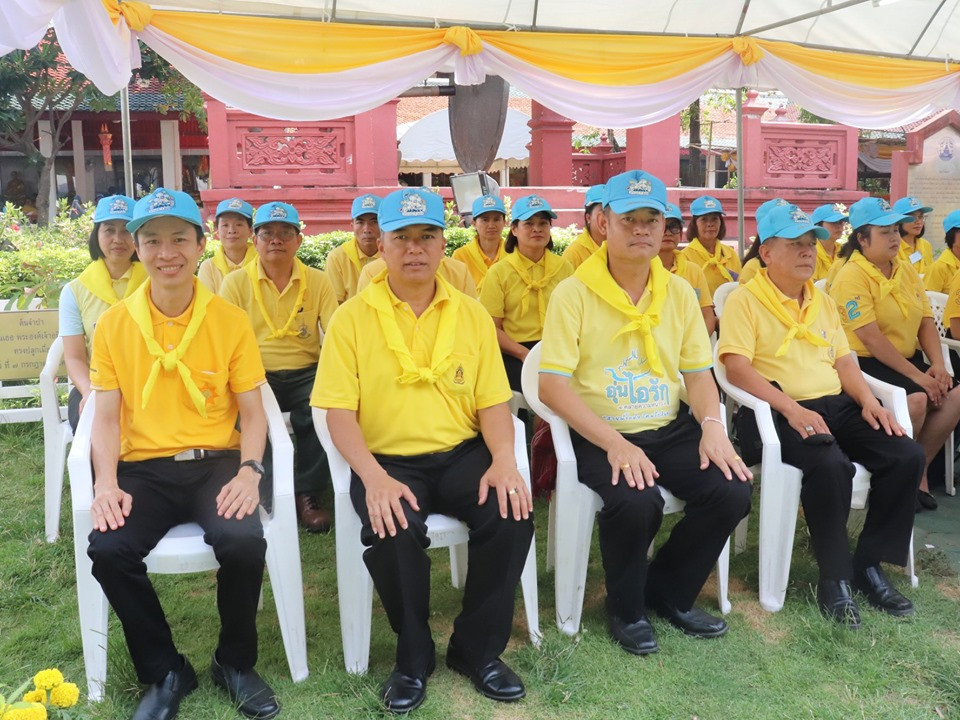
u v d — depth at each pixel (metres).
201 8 4.25
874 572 3.29
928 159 10.62
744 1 4.88
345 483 2.80
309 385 4.22
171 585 3.47
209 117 8.65
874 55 5.67
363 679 2.74
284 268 4.26
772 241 3.54
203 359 2.85
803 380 3.51
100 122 18.78
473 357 2.94
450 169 14.56
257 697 2.59
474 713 2.58
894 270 4.36
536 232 4.56
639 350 3.17
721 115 19.78
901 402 3.46
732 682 2.73
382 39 4.48
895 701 2.63
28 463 4.87
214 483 2.79
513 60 4.75
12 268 7.09
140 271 3.76
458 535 2.78
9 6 3.19
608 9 4.77
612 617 3.02
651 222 3.06
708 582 3.48
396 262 2.84
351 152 9.12
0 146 18.78
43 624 3.10
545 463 3.42
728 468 2.96
